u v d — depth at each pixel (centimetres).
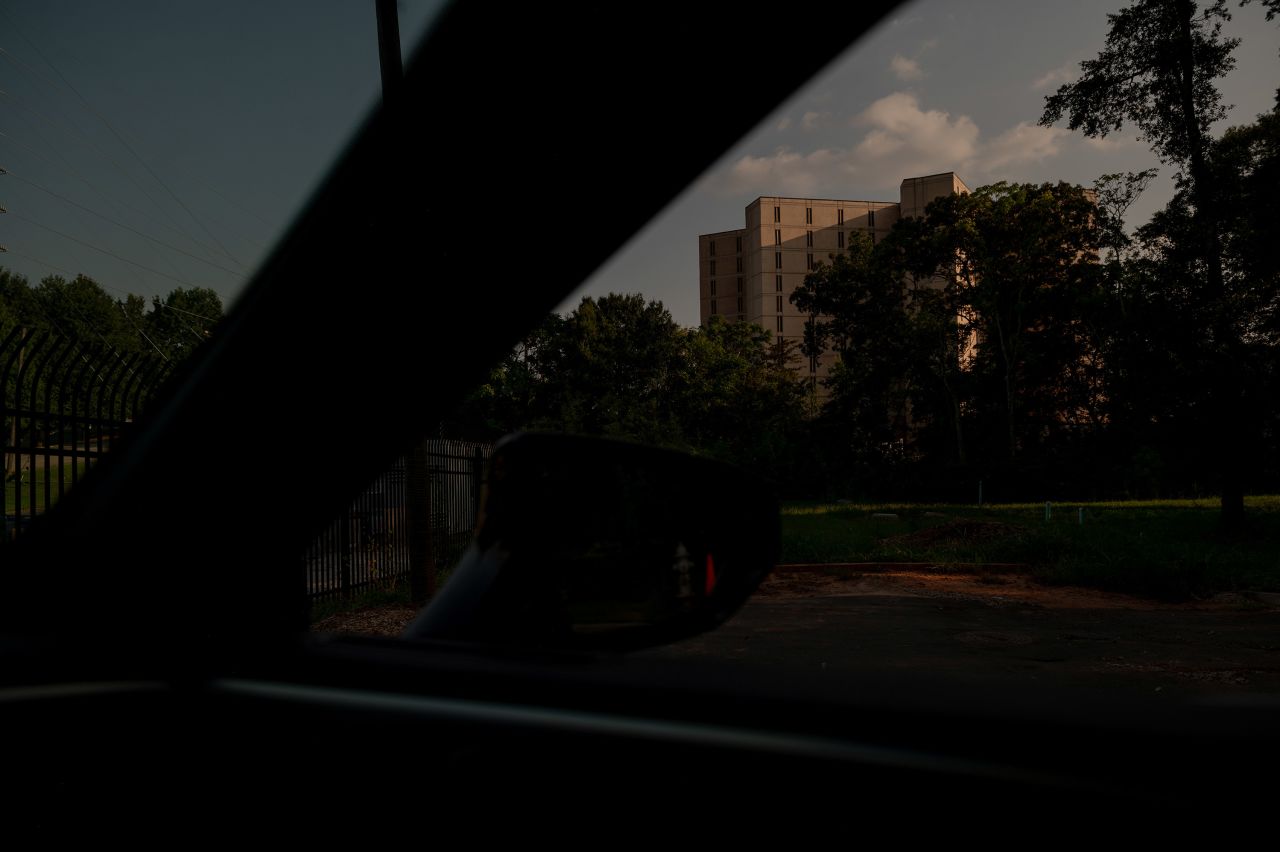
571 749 44
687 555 74
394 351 49
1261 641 816
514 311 46
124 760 53
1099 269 4250
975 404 5047
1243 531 2123
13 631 55
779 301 10344
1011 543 1609
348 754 50
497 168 42
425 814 48
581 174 40
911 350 4906
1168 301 2114
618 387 4272
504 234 44
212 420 53
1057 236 4534
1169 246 2108
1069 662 719
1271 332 2011
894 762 35
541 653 51
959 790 34
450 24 42
